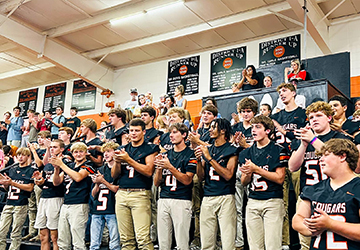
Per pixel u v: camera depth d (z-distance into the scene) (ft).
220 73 31.73
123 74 37.83
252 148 11.16
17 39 29.48
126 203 12.34
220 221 11.03
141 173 12.23
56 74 40.37
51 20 29.96
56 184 14.79
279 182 10.15
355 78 25.36
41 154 18.92
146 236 12.02
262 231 10.23
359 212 6.94
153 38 31.65
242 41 31.09
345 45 26.20
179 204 11.73
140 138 13.08
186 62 33.96
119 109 16.44
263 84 21.95
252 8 26.84
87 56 35.42
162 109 23.99
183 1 26.07
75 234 13.76
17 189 16.67
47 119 30.60
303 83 16.74
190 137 12.16
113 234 12.98
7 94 46.21
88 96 39.52
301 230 7.55
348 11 26.14
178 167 12.20
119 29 30.83
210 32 30.04
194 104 32.45
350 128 11.70
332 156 7.43
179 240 11.53
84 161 15.01
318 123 9.75
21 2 26.45
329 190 7.47
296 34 28.45
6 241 17.07
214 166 10.96
